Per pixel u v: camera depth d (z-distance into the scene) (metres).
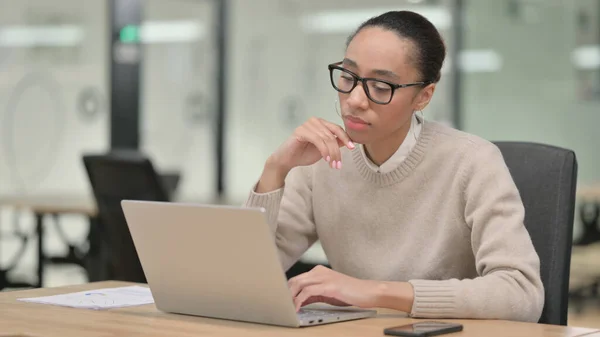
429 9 8.16
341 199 2.30
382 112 1.99
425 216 2.20
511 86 8.48
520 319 1.91
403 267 2.21
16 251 6.43
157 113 7.50
